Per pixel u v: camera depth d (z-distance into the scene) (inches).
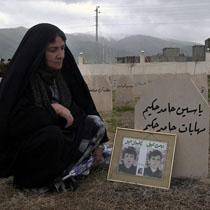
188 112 130.9
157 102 134.3
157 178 126.4
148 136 132.7
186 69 1406.3
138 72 1454.2
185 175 133.4
